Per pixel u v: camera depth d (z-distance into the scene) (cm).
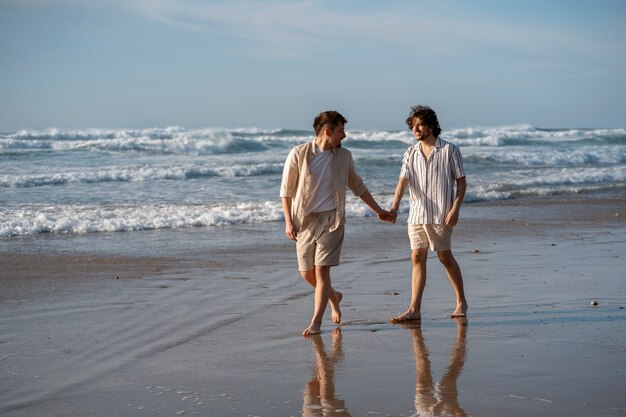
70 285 723
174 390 403
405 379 421
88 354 479
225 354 480
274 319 586
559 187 2039
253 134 4378
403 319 577
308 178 539
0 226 1112
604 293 678
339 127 538
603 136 4494
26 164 2364
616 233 1161
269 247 995
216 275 788
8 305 629
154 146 2923
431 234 581
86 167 2273
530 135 4819
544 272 797
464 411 364
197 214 1293
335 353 481
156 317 591
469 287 714
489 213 1448
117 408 374
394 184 1895
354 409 371
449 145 577
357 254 941
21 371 441
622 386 402
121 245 998
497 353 475
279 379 423
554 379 416
